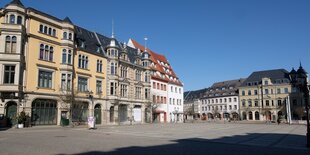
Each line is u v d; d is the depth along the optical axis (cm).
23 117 3212
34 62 3547
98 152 1326
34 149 1387
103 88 4706
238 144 1786
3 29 3256
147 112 5862
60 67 3891
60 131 2811
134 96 5475
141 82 5738
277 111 8525
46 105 3672
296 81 1742
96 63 4600
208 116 11300
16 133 2428
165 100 6856
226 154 1321
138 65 5672
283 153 1379
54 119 3753
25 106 3381
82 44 4397
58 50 3916
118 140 1942
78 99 4003
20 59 3291
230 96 10219
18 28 3316
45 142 1716
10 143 1636
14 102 3309
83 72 4303
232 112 10044
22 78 3388
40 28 3688
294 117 8150
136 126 4297
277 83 8669
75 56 4184
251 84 9256
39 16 3669
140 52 6150
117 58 4981
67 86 3894
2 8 3434
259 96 8988
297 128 3912
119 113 5019
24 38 3438
